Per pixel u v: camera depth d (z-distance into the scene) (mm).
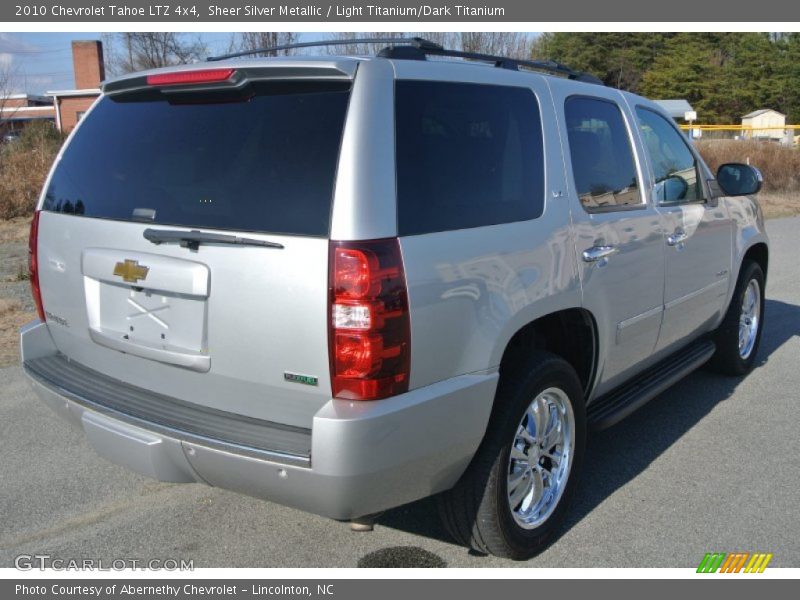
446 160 2949
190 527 3664
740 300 5562
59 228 3396
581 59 60406
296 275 2604
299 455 2588
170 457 2889
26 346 3572
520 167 3324
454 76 3113
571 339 3787
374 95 2736
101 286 3205
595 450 4531
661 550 3459
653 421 4977
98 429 3059
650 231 4117
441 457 2850
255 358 2723
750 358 5914
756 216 5707
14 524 3656
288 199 2682
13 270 9820
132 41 23094
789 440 4664
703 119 61250
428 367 2740
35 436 4660
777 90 60125
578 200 3596
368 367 2559
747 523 3686
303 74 2789
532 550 3383
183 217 2895
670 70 60719
